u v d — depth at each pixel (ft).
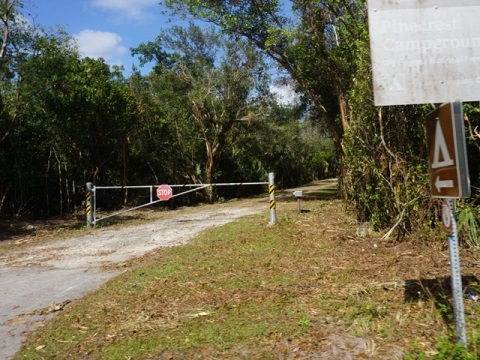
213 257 24.67
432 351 11.47
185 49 79.46
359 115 28.73
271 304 15.88
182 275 20.97
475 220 22.67
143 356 12.42
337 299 15.96
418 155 25.55
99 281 21.99
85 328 15.01
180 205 82.33
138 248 31.07
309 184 149.89
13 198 63.87
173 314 15.61
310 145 153.48
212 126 86.94
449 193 10.41
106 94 65.72
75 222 55.62
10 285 22.33
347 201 35.17
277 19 52.80
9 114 57.93
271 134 99.91
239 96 83.51
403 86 11.95
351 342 12.44
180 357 12.21
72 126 65.31
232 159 98.89
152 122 79.00
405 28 12.01
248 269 21.33
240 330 13.69
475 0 11.98
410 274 18.61
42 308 17.89
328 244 25.88
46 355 13.05
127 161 78.23
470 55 11.98
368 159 28.53
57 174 68.64
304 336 12.99
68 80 60.39
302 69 53.72
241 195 102.47
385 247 24.21
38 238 41.19
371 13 12.07
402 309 14.53
